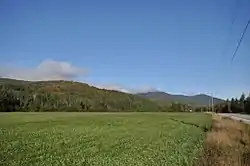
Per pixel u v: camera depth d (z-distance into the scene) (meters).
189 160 26.41
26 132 41.59
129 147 31.48
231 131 49.22
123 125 60.81
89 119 74.88
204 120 82.94
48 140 34.47
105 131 47.16
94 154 26.83
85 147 30.62
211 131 51.59
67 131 44.84
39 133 40.88
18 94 147.12
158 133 46.41
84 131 45.66
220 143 36.09
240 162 25.95
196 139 40.00
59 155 25.73
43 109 147.62
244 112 153.62
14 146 29.14
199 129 56.09
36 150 27.61
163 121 77.56
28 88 169.50
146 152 28.47
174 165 24.03
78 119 73.50
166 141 36.81
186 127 59.50
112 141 35.84
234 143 36.47
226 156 28.52
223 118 87.50
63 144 32.19
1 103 133.62
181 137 41.50
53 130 45.38
